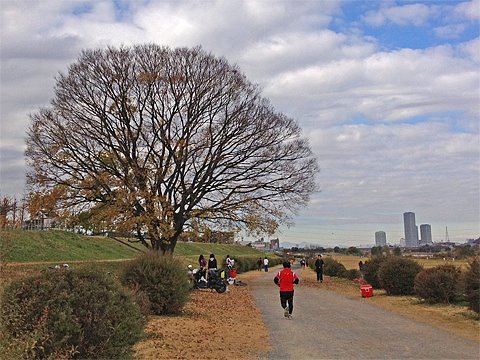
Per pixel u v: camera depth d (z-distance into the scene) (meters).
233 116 32.41
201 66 31.80
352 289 29.94
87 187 29.83
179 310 16.69
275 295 26.19
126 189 29.45
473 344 11.29
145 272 16.28
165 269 16.48
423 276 20.14
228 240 33.81
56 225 33.53
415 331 13.24
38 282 7.59
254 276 49.91
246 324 14.77
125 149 30.44
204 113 32.00
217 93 31.92
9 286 7.56
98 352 7.33
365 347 10.95
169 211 29.31
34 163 30.20
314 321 15.41
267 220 32.66
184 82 31.25
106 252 44.12
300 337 12.35
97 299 7.61
